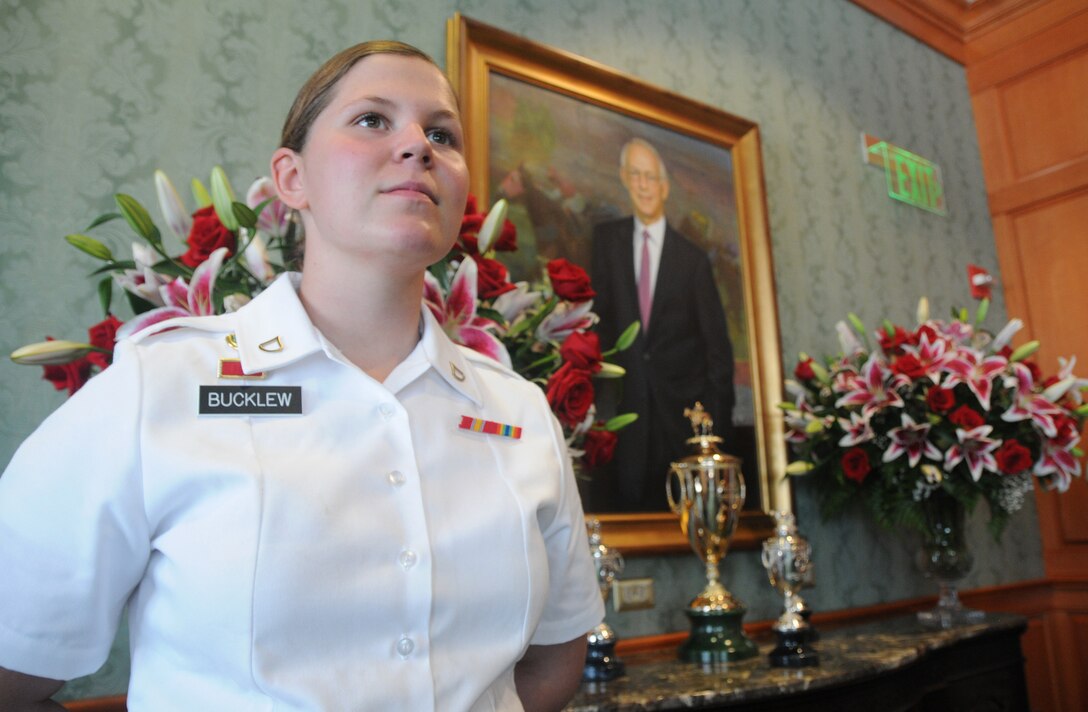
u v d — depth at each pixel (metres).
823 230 3.22
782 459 2.71
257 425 0.74
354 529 0.71
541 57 2.48
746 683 1.78
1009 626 2.51
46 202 1.76
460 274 1.48
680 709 1.68
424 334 0.88
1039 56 3.94
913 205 3.66
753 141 2.96
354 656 0.68
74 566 0.67
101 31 1.90
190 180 1.93
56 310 1.74
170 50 1.98
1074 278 3.75
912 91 3.86
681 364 2.57
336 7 2.24
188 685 0.66
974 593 3.24
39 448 0.69
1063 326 3.76
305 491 0.70
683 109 2.80
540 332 1.71
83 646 0.69
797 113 3.28
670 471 2.30
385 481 0.75
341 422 0.76
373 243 0.78
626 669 1.98
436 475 0.79
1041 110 3.93
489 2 2.51
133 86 1.91
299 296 0.87
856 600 2.85
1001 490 2.48
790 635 1.98
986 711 2.40
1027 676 3.42
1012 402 2.47
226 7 2.08
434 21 2.39
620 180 2.59
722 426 2.62
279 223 1.48
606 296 2.46
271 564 0.66
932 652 2.27
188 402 0.73
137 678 0.69
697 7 3.05
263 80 2.09
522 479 0.85
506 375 1.01
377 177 0.79
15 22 1.80
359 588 0.69
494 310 1.58
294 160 0.90
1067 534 3.65
